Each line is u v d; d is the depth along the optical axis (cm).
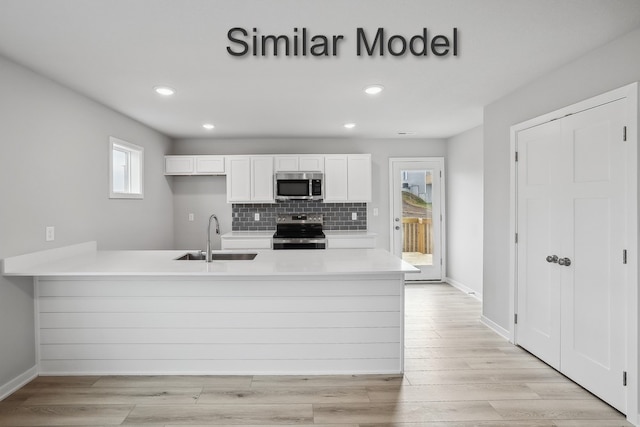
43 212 280
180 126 466
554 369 284
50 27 208
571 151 262
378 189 573
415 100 358
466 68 276
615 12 199
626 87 219
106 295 277
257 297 278
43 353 277
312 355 280
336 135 539
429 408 233
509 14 202
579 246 257
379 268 259
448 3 191
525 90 316
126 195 406
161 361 279
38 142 275
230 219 561
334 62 262
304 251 347
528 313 315
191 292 277
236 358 279
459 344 334
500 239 357
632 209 216
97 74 279
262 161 522
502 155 351
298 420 221
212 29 214
